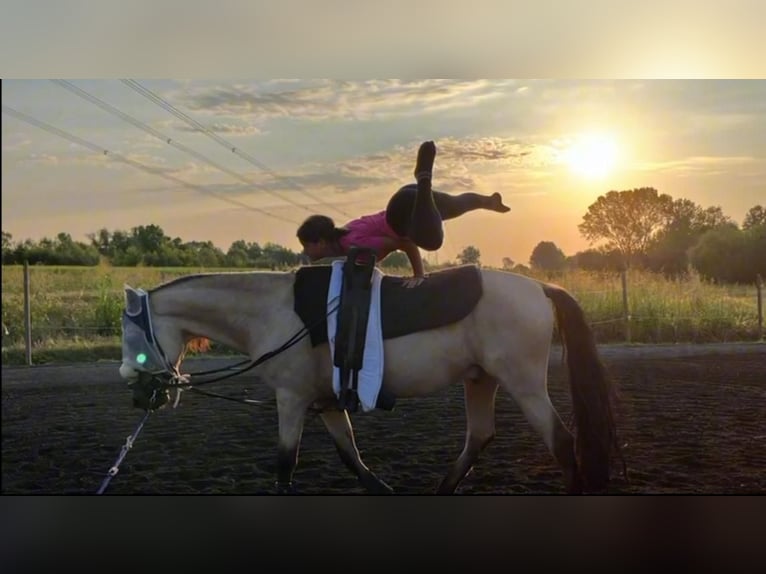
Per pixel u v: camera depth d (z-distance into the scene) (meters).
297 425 3.24
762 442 4.03
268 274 3.29
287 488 3.22
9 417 4.79
